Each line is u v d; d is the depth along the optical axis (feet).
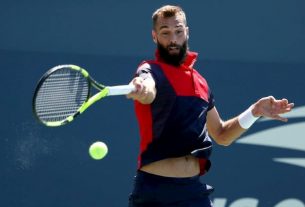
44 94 44.50
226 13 82.79
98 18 79.66
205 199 47.98
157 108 45.27
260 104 48.93
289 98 83.82
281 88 83.71
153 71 45.50
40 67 77.92
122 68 79.82
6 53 77.30
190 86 46.50
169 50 46.65
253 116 49.44
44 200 76.95
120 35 80.07
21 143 76.95
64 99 45.03
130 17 80.38
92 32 79.46
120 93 42.83
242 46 83.10
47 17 78.48
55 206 77.05
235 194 81.25
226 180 81.15
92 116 78.54
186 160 46.68
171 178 46.09
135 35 80.43
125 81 79.77
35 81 77.77
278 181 82.38
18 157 76.79
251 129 82.12
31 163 77.00
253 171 81.87
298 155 83.05
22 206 76.54
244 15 83.25
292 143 83.10
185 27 47.50
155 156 45.83
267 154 82.38
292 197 82.64
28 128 77.20
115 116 79.05
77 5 79.25
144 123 45.93
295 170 82.84
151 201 46.60
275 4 83.92
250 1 83.35
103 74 79.30
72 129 78.07
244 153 81.82
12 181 76.48
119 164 78.79
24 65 77.61
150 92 43.21
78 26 79.15
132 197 47.67
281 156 82.69
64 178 77.51
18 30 77.77
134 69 80.12
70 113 45.39
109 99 79.05
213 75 82.07
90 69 79.10
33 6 78.18
